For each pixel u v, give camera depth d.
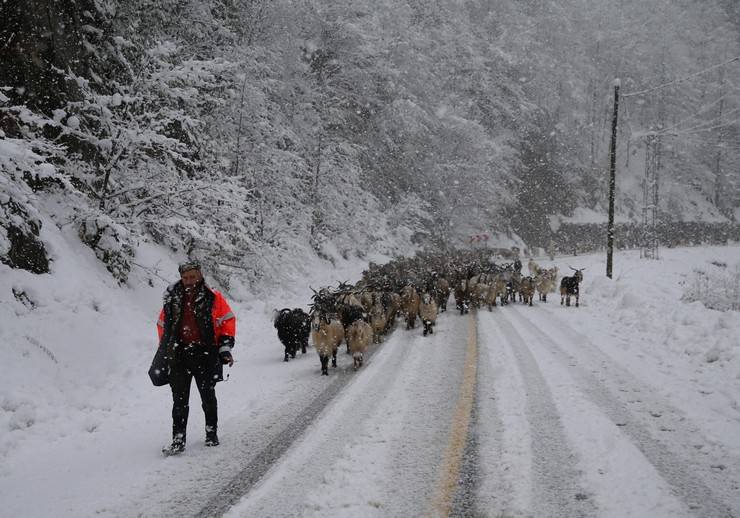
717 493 4.43
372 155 41.38
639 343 11.07
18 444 5.95
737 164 93.38
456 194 49.47
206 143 17.98
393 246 38.59
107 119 11.90
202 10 19.88
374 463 5.10
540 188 65.19
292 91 29.75
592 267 33.84
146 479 4.93
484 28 69.38
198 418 6.71
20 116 9.10
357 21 38.03
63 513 4.33
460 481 4.68
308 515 4.17
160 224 12.88
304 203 28.45
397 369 9.05
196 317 5.58
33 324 8.52
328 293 12.21
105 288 11.03
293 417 6.62
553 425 6.06
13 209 9.19
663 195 82.88
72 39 12.43
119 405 7.51
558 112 77.88
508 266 21.02
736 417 6.35
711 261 45.16
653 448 5.38
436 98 50.00
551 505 4.24
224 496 4.54
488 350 10.41
